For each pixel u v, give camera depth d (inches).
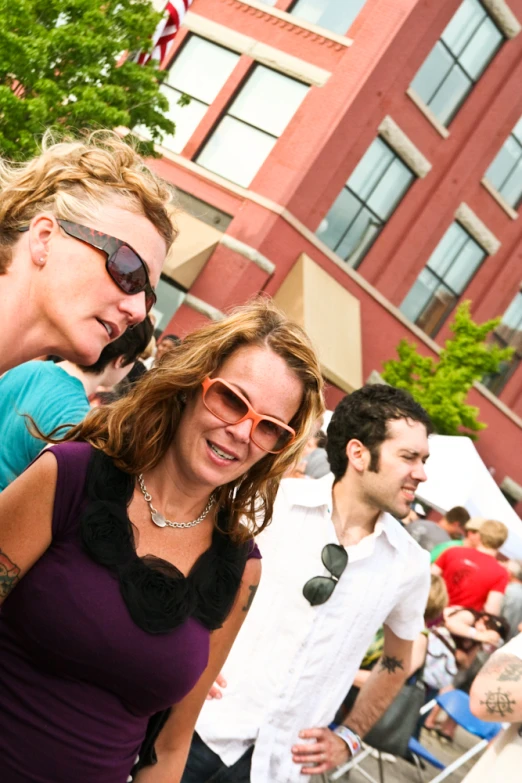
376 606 114.1
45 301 67.3
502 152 725.3
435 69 655.8
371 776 234.4
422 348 711.1
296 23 636.1
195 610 77.0
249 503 82.3
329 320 613.9
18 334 68.3
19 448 98.7
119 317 69.2
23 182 69.7
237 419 75.1
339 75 615.5
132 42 517.0
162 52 542.0
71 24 482.0
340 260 640.4
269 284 617.3
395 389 115.8
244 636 111.2
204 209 632.4
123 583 72.2
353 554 112.7
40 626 70.6
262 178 617.0
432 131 667.4
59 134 80.8
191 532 79.4
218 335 76.8
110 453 74.9
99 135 79.4
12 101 459.8
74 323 67.6
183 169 645.3
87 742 72.2
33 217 67.9
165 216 72.4
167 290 622.2
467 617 262.4
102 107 484.4
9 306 67.9
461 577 276.7
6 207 68.9
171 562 77.8
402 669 121.9
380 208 663.8
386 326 680.4
